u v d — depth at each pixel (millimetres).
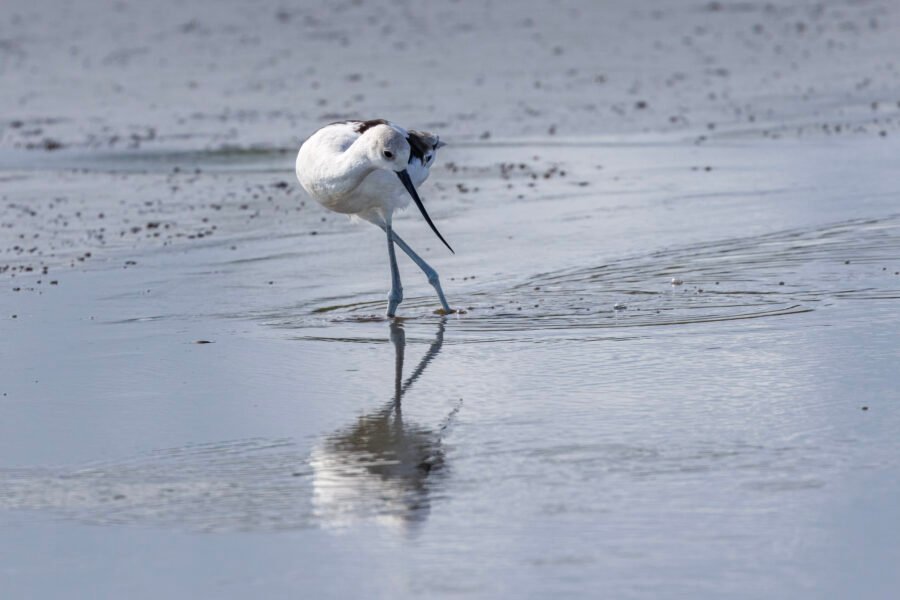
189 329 12414
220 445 9156
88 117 27609
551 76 29719
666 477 8195
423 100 27516
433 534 7551
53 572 7285
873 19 35875
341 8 42188
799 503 7730
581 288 13406
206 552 7453
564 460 8562
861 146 21016
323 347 11633
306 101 28141
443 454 8781
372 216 13297
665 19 37406
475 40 35250
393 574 7086
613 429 9094
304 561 7285
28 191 20328
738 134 22688
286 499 8156
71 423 9727
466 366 10836
